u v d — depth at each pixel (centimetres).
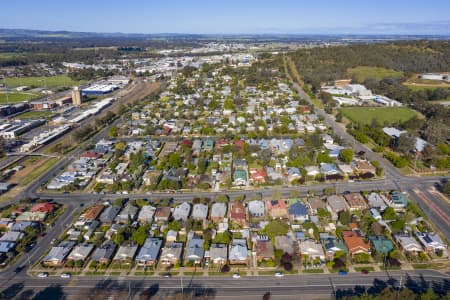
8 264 6312
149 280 5900
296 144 12169
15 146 12625
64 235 7144
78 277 5991
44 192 9025
